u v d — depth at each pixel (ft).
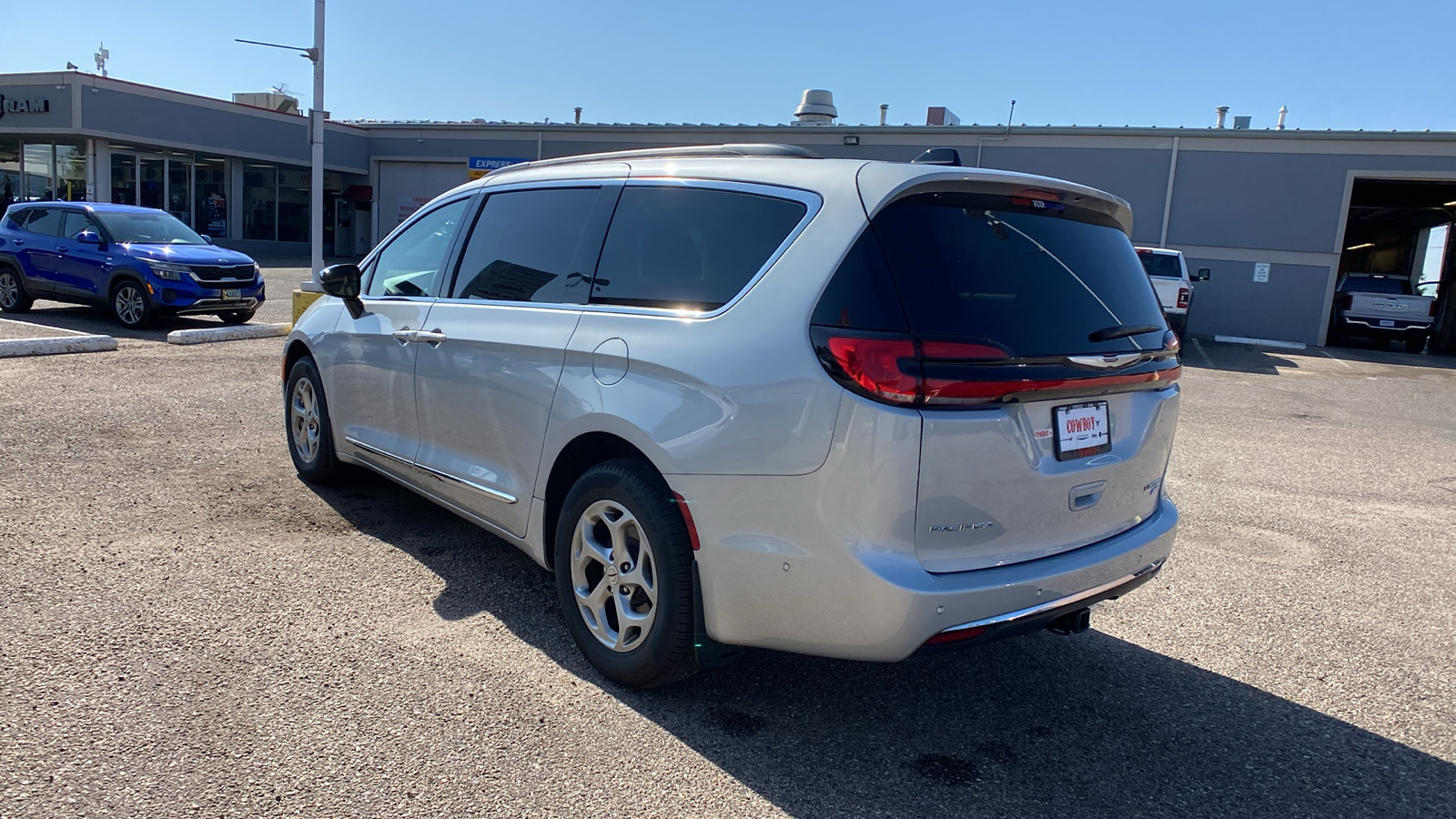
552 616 12.62
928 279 8.86
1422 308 65.98
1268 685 11.79
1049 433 9.36
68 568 13.12
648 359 10.06
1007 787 9.29
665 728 10.01
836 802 8.87
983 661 12.20
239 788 8.46
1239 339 68.03
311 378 17.16
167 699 9.89
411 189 106.63
